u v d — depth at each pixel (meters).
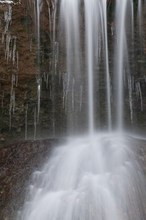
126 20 12.64
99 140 10.80
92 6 12.60
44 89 12.76
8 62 12.25
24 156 10.37
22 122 12.80
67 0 12.44
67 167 9.39
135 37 12.72
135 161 9.22
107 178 8.73
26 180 9.38
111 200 8.12
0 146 11.48
